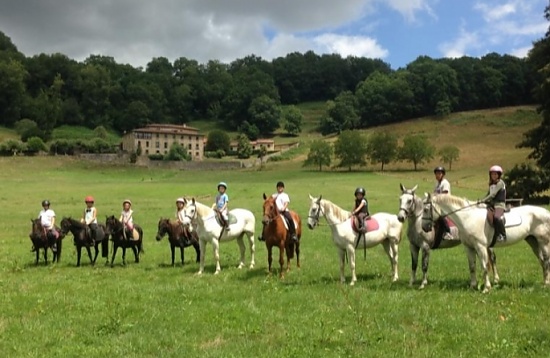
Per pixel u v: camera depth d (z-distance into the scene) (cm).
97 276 1892
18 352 1009
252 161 13762
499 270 1767
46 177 9356
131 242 2189
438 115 17025
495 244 1430
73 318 1245
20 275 1934
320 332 1070
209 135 17550
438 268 1850
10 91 17162
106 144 14325
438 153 11031
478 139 13812
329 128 18762
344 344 1000
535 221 1452
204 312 1266
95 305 1377
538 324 1069
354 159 11162
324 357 930
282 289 1519
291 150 15125
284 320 1180
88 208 2236
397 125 17088
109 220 2164
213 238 1889
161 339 1063
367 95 18225
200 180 9544
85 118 19588
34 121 16988
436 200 1464
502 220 1394
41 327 1167
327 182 8031
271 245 1748
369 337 1027
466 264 1928
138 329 1140
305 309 1274
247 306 1308
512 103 17800
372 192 6078
